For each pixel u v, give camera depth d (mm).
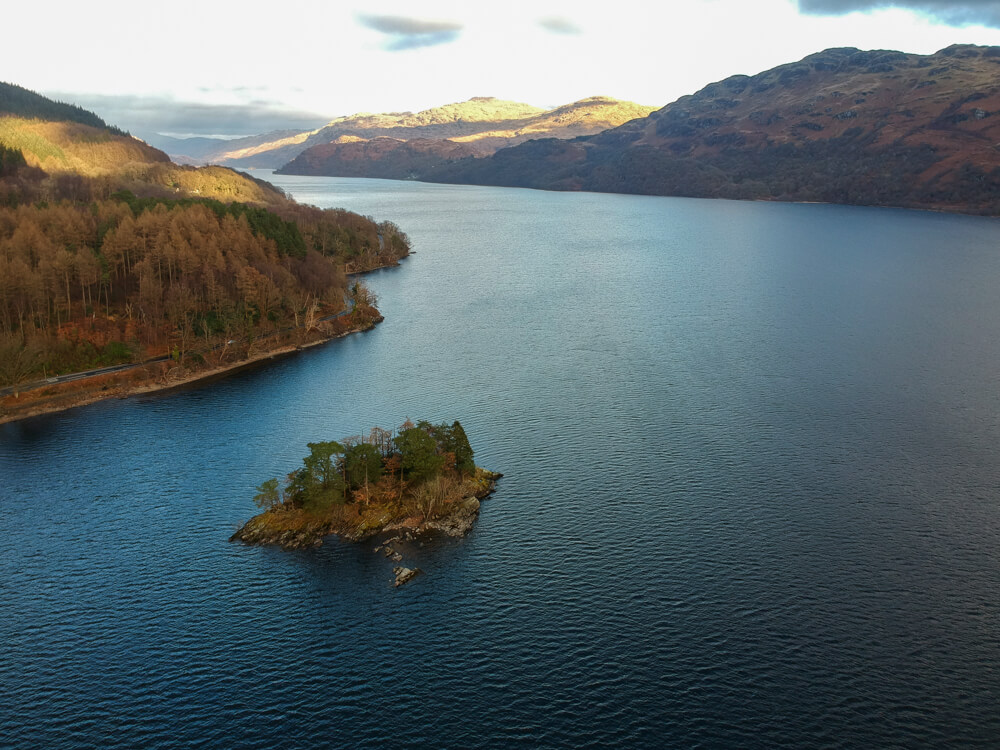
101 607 109875
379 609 110125
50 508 135000
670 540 127438
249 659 100188
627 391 194500
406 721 90750
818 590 114500
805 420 175750
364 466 135500
